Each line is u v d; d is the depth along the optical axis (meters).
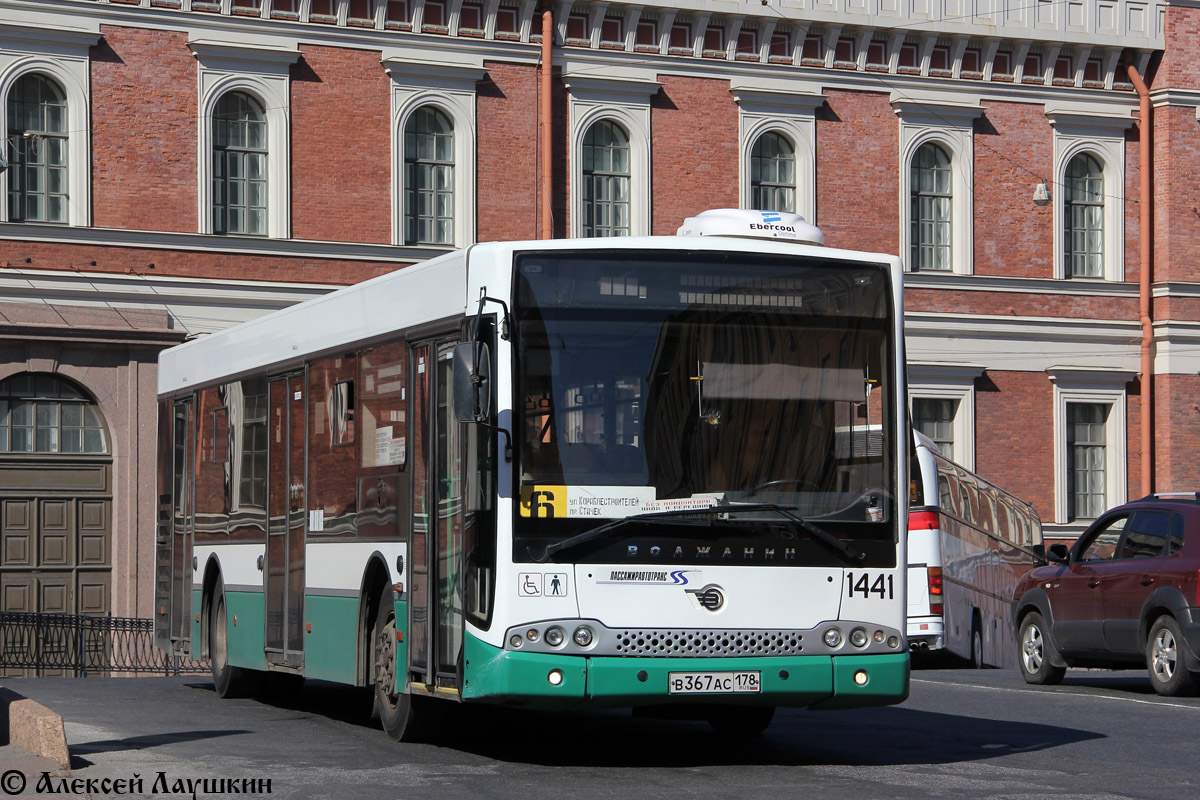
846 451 16.36
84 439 42.22
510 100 45.97
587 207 46.88
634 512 15.70
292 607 21.34
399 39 44.84
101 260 41.84
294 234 43.78
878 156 49.69
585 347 15.87
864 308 16.64
